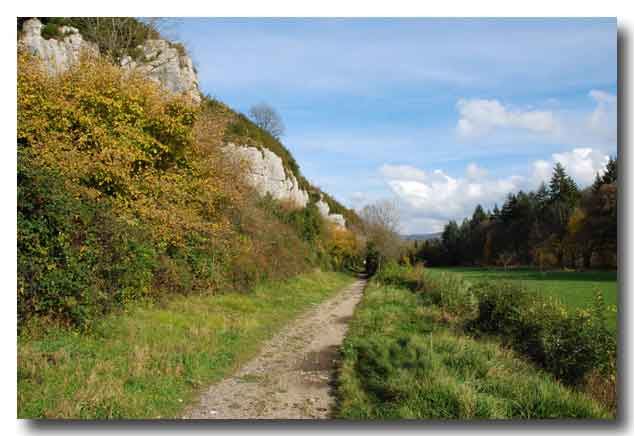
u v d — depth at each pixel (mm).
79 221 9547
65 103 11844
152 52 28891
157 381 7293
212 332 10727
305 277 27469
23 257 8141
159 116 14078
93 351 8016
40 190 8562
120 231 10484
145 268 11508
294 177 49875
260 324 12938
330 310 17547
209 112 19703
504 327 10883
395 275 27984
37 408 5887
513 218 69250
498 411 6238
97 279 9594
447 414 6176
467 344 9258
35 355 7203
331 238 46906
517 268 54062
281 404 6980
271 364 9258
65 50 24078
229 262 17016
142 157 13156
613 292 22734
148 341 9141
